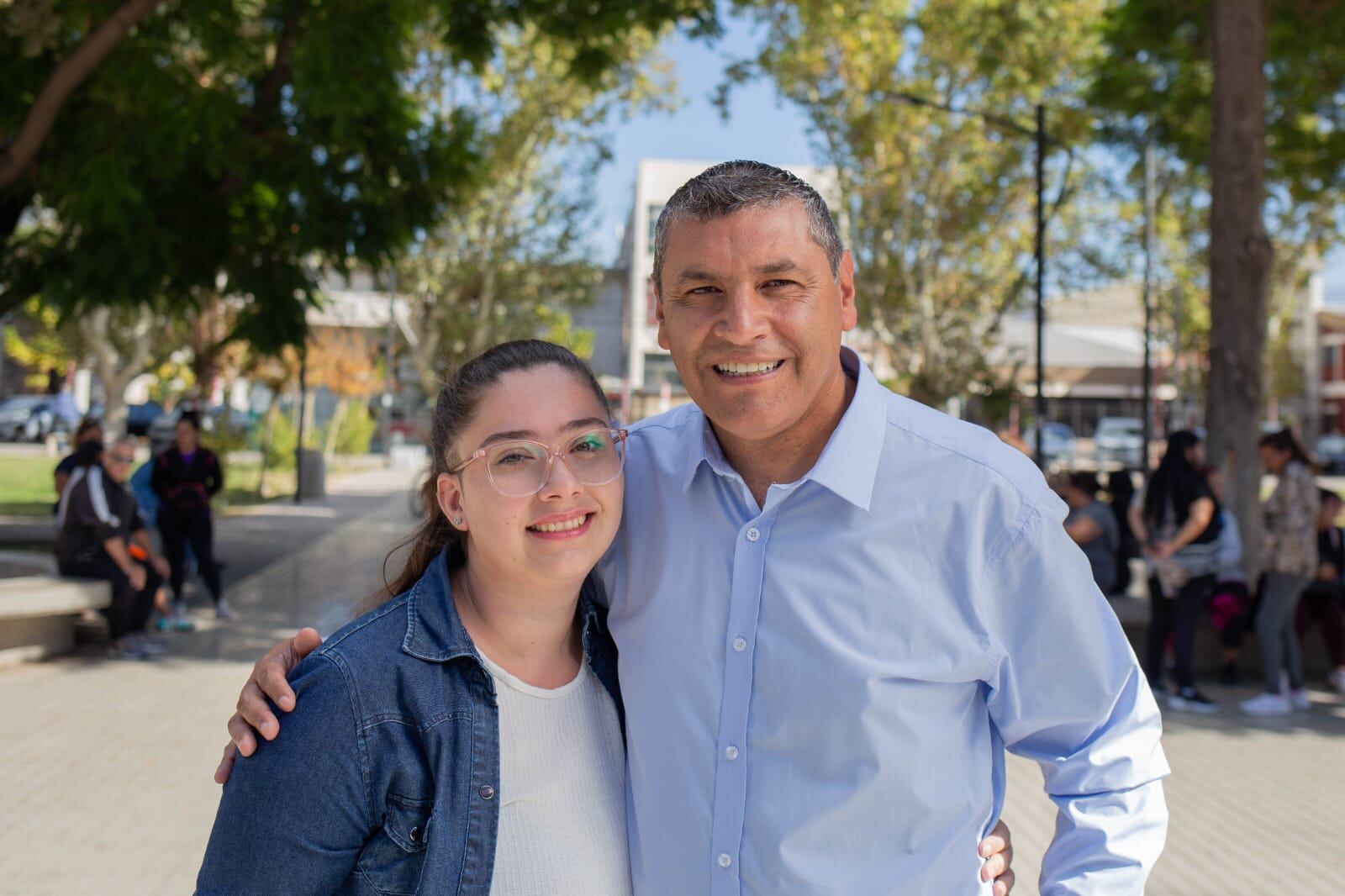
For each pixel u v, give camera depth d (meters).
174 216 10.25
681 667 1.83
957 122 21.56
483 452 1.71
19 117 9.77
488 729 1.69
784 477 1.88
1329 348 52.84
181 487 9.66
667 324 1.83
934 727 1.77
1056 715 1.84
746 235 1.71
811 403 1.81
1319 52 11.33
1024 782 6.08
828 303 1.78
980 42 19.91
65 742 6.12
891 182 22.72
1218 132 9.43
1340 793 5.94
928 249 23.22
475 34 10.42
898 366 25.81
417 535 1.95
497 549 1.72
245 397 24.61
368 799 1.60
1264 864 4.96
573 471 1.74
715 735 1.80
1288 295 31.53
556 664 1.85
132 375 24.28
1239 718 7.61
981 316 25.52
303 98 9.55
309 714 1.58
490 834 1.66
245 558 13.86
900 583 1.77
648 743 1.84
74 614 8.55
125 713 6.76
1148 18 11.57
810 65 21.05
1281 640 7.90
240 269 10.66
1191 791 5.98
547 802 1.76
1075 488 10.02
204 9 9.45
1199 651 8.95
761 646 1.79
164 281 10.48
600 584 2.01
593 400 1.80
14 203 10.53
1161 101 12.88
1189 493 7.82
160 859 4.54
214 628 9.53
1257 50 9.30
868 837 1.73
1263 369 9.41
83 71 8.37
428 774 1.63
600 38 10.66
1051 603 1.79
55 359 31.97
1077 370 42.78
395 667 1.64
